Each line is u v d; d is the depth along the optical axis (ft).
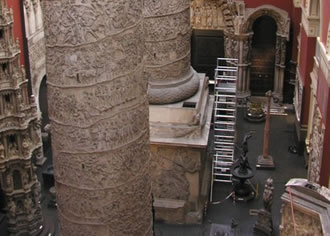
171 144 73.82
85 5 35.19
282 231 52.39
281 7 110.52
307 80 94.07
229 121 95.71
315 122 80.59
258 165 93.45
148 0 72.18
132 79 38.52
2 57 66.54
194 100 77.97
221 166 89.92
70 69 36.73
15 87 67.56
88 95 37.22
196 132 74.38
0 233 75.66
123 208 40.93
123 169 39.83
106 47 36.45
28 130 70.69
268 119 91.61
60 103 37.99
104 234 40.93
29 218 73.87
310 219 48.80
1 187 75.31
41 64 96.89
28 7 89.20
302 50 98.27
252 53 115.85
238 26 111.24
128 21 37.09
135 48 38.29
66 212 41.16
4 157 69.62
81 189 39.75
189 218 78.13
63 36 36.11
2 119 68.44
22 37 86.89
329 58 72.54
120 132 38.83
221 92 94.99
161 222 78.64
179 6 73.20
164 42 74.18
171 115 75.10
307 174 89.15
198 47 120.06
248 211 81.92
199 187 77.92
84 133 38.06
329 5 74.08
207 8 115.96
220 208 82.79
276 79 115.03
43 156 95.55
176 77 76.48
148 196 43.24
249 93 116.88
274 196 85.66
